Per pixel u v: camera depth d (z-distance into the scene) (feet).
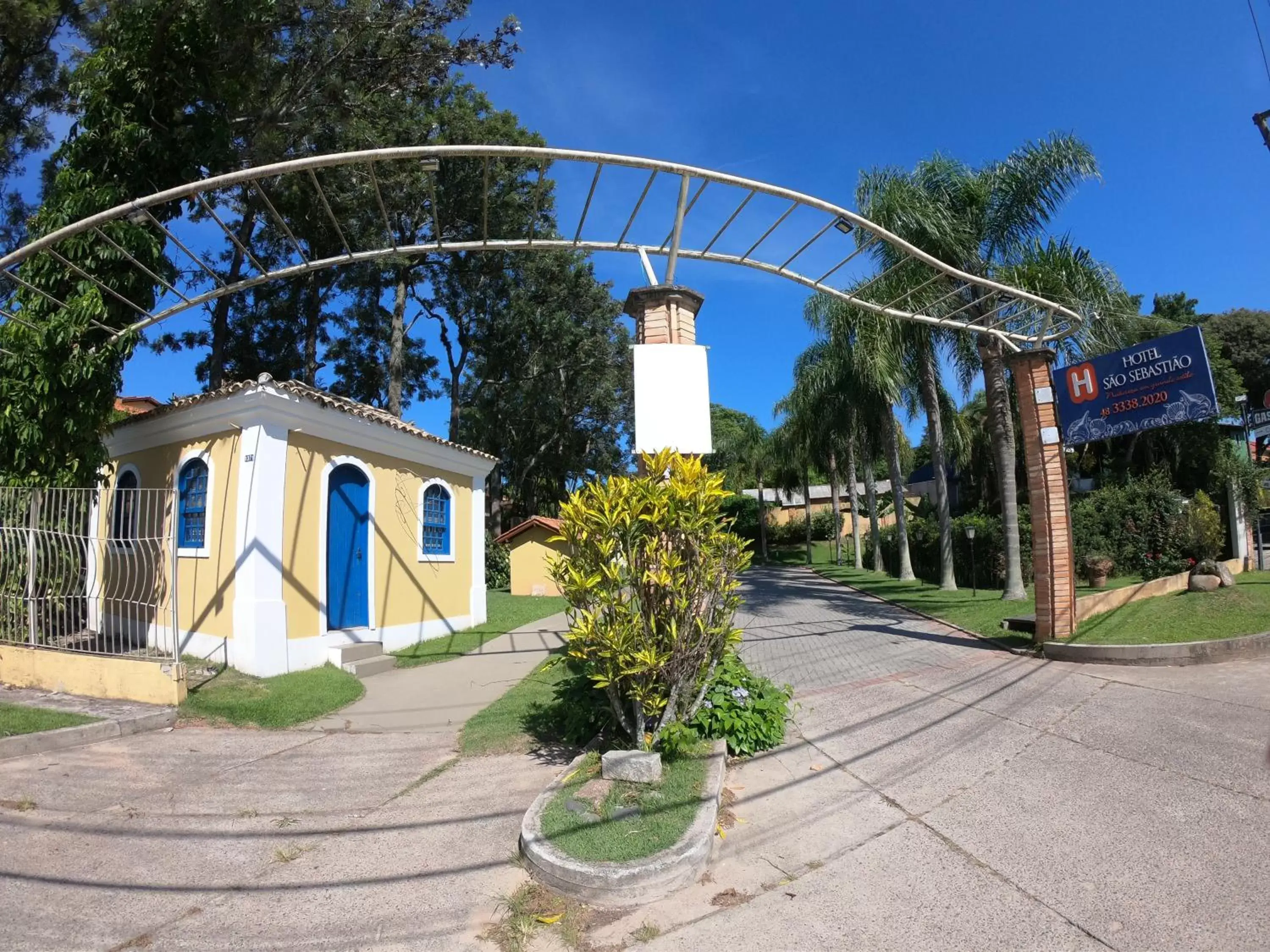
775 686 26.25
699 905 12.09
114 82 32.45
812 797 16.33
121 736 22.25
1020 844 13.43
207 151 34.40
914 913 11.44
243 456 30.81
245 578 29.76
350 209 63.67
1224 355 100.17
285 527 31.22
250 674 28.81
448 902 12.44
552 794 15.88
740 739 19.04
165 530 26.99
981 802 15.46
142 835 15.28
